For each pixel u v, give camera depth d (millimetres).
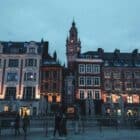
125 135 19406
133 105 56000
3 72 53094
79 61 57969
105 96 56438
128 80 58188
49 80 54844
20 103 50594
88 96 55844
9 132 21578
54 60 57562
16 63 53781
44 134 20109
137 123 27188
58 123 18266
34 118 31484
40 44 58656
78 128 23578
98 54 63094
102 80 57375
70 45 64500
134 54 64125
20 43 57625
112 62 60281
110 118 28797
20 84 52500
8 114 35062
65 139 16641
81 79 56844
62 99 55969
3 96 51594
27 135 19328
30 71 53219
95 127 27547
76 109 53156
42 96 53750
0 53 53969
